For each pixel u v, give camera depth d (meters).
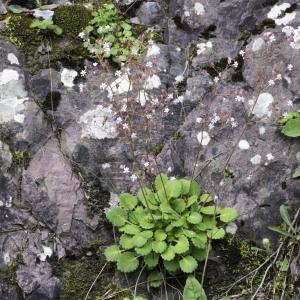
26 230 0.60
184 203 0.59
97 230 0.61
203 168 0.63
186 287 0.55
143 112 0.63
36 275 0.59
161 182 0.60
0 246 0.59
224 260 0.60
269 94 0.63
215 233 0.58
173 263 0.57
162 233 0.58
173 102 0.62
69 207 0.61
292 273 0.58
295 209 0.61
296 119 0.60
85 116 0.64
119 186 0.62
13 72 0.63
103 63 0.60
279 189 0.61
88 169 0.62
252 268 0.60
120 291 0.59
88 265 0.60
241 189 0.62
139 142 0.63
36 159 0.62
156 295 0.59
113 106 0.59
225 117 0.63
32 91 0.64
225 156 0.63
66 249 0.60
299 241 0.58
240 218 0.61
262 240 0.61
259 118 0.63
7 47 0.64
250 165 0.62
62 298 0.59
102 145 0.63
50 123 0.63
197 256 0.58
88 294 0.59
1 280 0.58
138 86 0.62
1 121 0.62
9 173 0.61
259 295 0.58
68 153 0.63
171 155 0.63
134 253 0.58
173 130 0.64
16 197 0.60
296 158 0.62
